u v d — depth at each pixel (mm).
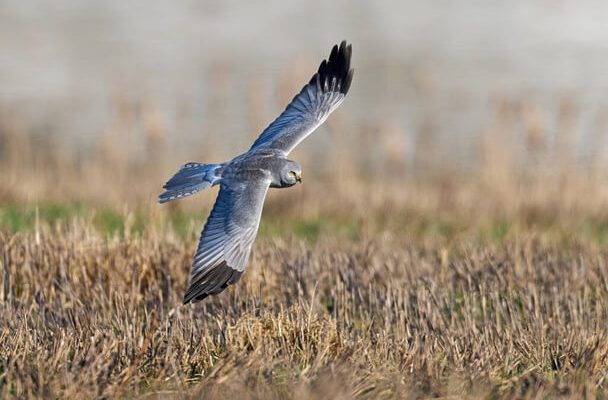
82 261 11312
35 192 17672
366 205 18094
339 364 7789
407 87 32469
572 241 14664
